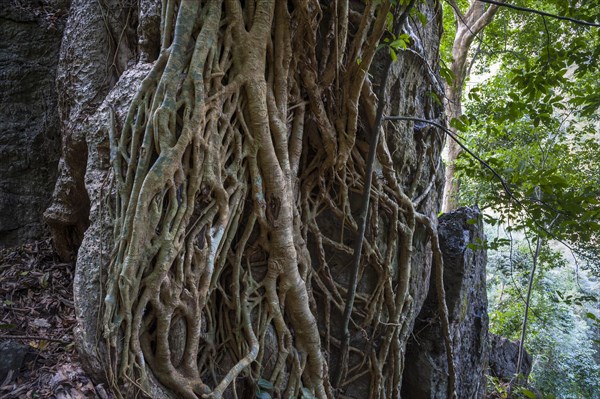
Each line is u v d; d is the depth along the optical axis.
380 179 4.27
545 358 11.38
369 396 4.25
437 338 4.89
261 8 3.30
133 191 2.93
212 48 3.10
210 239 3.14
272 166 3.40
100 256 3.05
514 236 14.54
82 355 2.99
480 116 10.26
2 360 3.12
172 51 3.01
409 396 4.92
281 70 3.49
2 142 5.04
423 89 4.85
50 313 3.95
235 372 3.21
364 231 4.12
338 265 4.18
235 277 3.43
